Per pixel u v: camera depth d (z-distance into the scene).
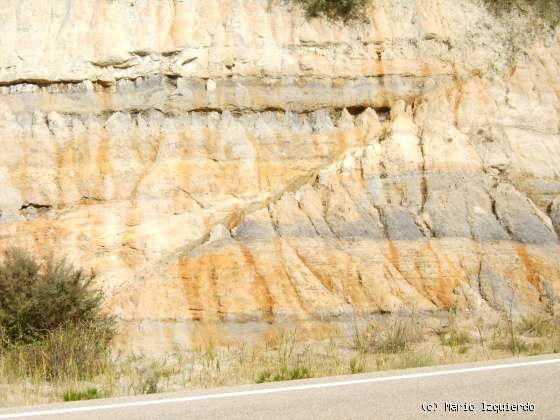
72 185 16.42
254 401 6.80
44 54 17.62
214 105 17.56
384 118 18.38
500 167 17.23
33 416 6.29
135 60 17.69
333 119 18.14
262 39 18.34
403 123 17.73
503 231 15.95
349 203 16.02
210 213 16.34
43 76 17.36
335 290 14.57
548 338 12.66
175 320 13.95
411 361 10.23
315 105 18.06
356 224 15.68
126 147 16.92
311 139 17.69
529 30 19.77
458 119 17.91
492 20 19.78
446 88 18.52
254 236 15.30
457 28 19.39
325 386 7.54
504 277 15.12
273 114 17.89
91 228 15.84
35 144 16.70
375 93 18.36
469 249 15.52
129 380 9.55
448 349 11.95
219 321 13.95
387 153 16.84
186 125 17.30
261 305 14.16
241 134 17.38
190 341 13.58
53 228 15.79
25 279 12.05
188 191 16.55
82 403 6.92
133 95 17.47
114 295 14.51
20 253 12.73
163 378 9.71
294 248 15.12
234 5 18.55
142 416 6.23
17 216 16.03
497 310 14.55
